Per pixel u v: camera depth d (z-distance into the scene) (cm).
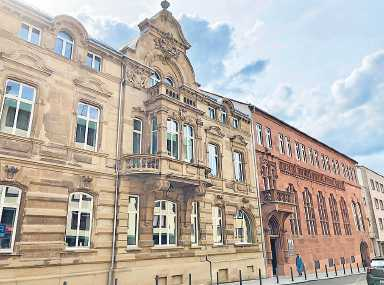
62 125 1376
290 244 2527
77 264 1280
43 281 1159
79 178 1378
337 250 3281
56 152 1326
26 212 1176
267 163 2658
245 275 2062
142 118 1734
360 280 2177
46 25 1418
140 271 1467
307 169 3216
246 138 2525
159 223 1672
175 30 2125
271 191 2412
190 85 2123
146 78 1812
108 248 1401
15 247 1126
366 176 4803
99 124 1542
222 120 2386
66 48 1505
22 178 1195
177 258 1670
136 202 1597
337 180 3844
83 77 1511
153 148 1694
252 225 2284
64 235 1266
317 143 3731
